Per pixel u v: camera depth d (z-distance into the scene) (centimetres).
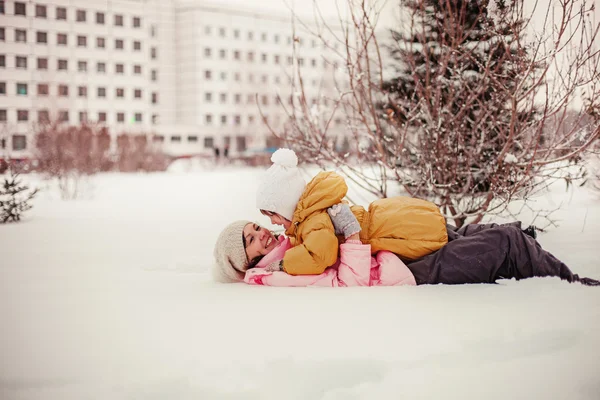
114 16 5234
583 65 391
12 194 721
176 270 410
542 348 236
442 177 485
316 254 318
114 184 1424
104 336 247
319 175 339
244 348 230
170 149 5550
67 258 459
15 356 227
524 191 505
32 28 4884
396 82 570
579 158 472
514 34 387
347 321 259
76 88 5069
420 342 235
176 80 5794
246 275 336
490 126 458
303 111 502
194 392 202
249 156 3192
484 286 314
